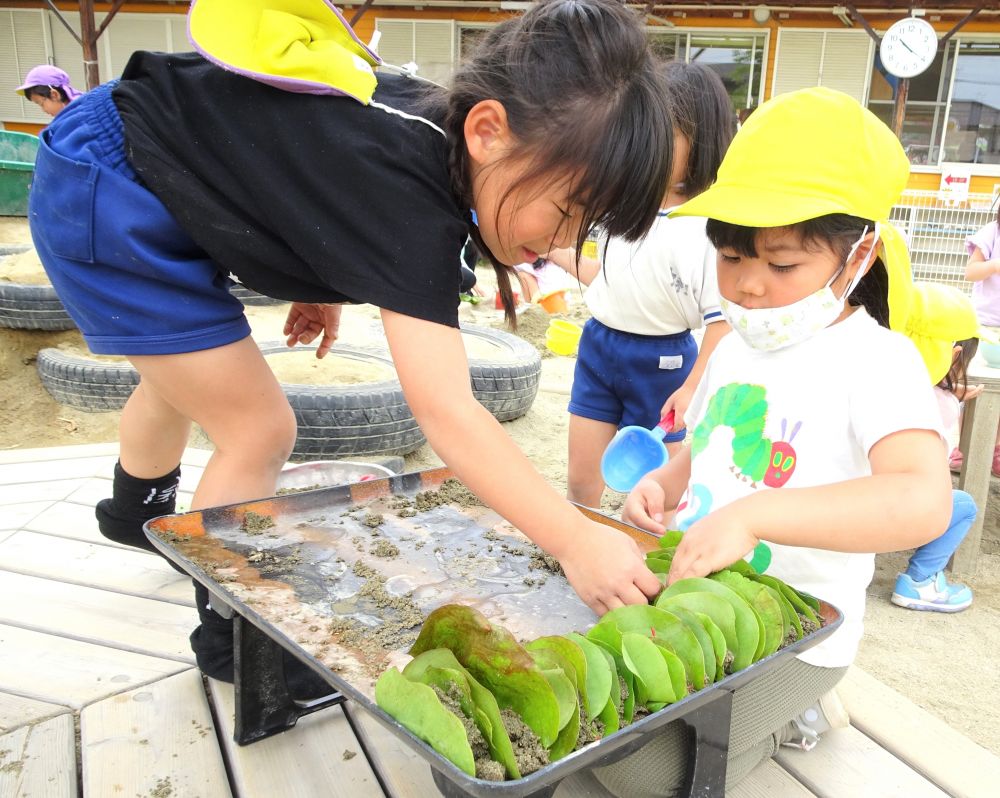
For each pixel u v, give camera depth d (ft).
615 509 11.69
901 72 35.78
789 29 41.01
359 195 4.19
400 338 4.10
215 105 4.65
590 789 4.67
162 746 4.81
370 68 4.60
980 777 4.91
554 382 18.31
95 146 4.84
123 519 6.50
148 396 6.03
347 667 3.84
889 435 4.40
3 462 9.32
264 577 4.67
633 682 3.36
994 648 8.76
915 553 9.55
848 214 4.41
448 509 5.76
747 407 5.22
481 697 2.90
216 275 5.14
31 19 48.08
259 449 5.44
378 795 4.51
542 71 4.04
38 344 14.94
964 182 37.96
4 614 6.17
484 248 4.64
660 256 8.09
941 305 7.93
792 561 4.92
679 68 7.31
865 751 5.10
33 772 4.59
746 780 4.82
